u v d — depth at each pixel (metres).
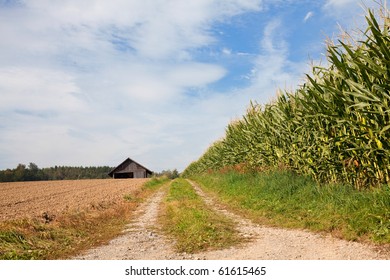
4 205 20.22
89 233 9.96
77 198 23.45
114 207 15.67
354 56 7.87
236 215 11.45
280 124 13.68
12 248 7.64
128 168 82.31
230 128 22.50
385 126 7.59
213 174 28.22
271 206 11.09
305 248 6.63
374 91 7.81
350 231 7.05
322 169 11.07
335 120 9.45
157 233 9.47
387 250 5.93
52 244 8.32
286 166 13.81
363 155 8.75
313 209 9.50
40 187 42.78
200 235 7.97
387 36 7.01
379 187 8.18
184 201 15.23
